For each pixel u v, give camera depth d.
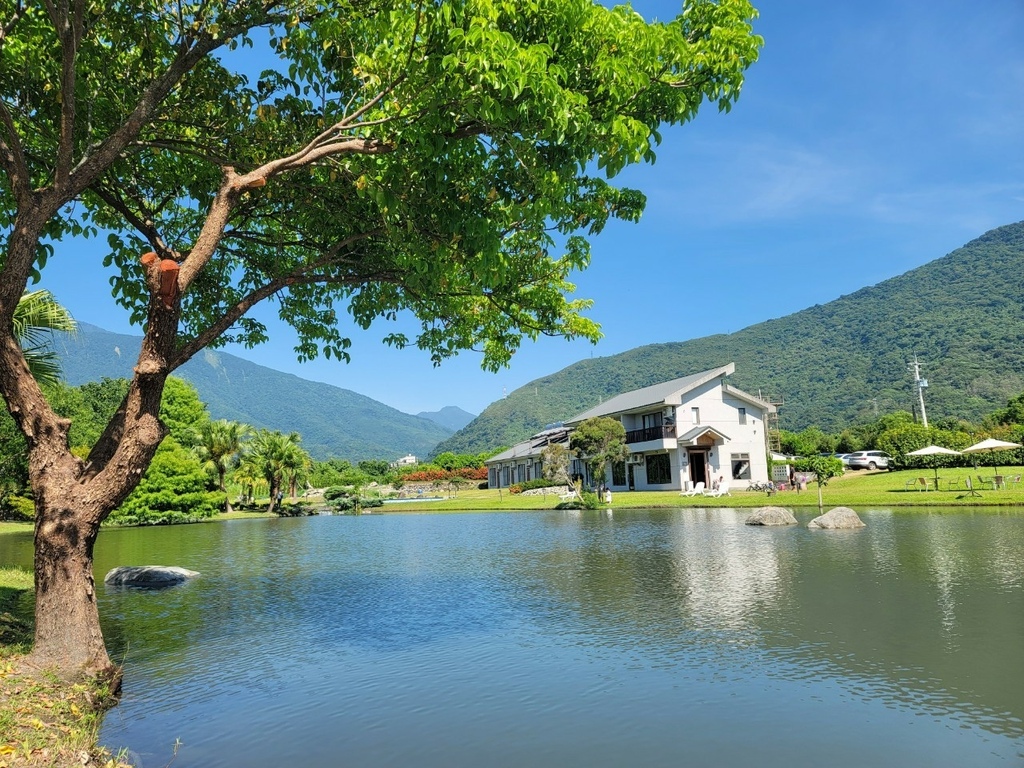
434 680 7.28
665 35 6.38
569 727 5.79
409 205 7.51
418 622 10.23
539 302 9.86
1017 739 5.21
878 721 5.62
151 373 6.96
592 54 6.55
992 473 37.06
